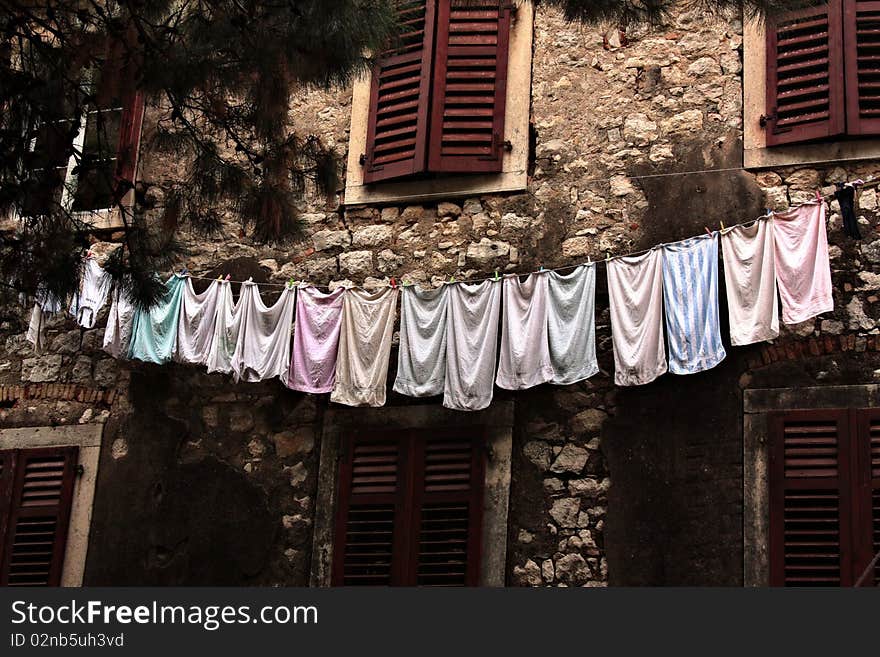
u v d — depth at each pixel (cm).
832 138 1313
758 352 1262
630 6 1193
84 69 1223
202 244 1445
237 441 1378
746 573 1208
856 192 1296
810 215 1238
